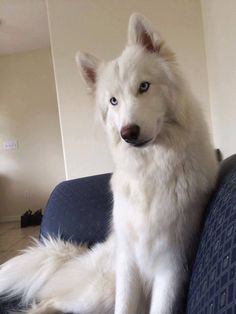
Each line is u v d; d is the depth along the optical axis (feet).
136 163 3.80
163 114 3.79
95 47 9.64
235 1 5.04
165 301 3.66
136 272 4.12
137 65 3.84
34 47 18.67
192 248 3.71
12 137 19.85
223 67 6.49
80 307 4.60
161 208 3.56
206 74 9.20
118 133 4.03
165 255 3.64
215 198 3.34
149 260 3.76
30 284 5.30
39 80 19.35
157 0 9.26
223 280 2.07
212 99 8.52
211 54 8.01
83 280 4.85
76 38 9.67
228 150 6.77
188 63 9.26
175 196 3.55
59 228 6.40
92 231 6.12
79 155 9.93
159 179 3.62
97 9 9.53
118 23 9.49
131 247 4.02
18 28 14.94
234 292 1.84
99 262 5.02
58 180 19.76
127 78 3.85
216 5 6.71
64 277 5.11
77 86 9.75
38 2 11.99
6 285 5.31
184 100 3.76
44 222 6.67
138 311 4.16
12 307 5.06
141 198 3.72
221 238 2.43
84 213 6.31
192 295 2.92
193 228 3.64
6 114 19.77
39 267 5.44
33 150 19.80
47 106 19.45
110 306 4.54
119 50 9.55
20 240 14.73
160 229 3.57
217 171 3.94
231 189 2.85
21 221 17.80
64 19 9.67
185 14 9.17
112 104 4.06
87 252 5.49
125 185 3.96
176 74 3.84
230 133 6.45
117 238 4.20
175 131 3.66
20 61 19.35
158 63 3.87
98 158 9.86
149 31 3.95
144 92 3.80
